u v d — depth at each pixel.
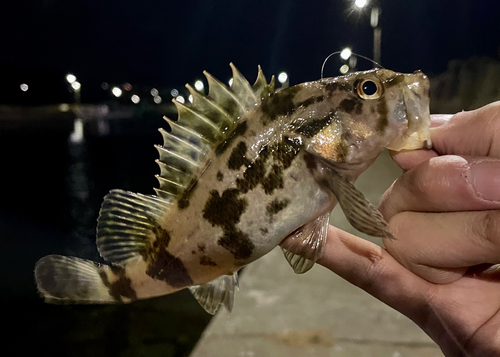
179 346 4.26
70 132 29.33
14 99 49.31
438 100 13.52
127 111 53.03
